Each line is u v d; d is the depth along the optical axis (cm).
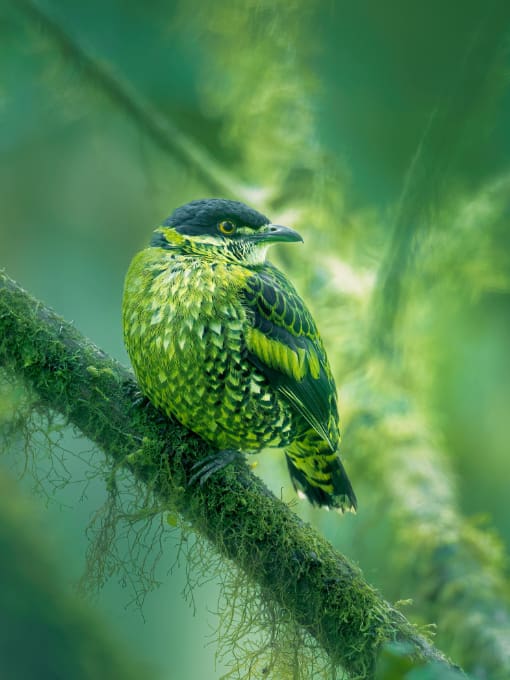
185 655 1067
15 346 719
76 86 1221
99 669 727
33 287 1459
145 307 809
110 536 727
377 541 1217
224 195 1258
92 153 1486
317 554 717
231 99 1257
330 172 1186
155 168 1260
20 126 1423
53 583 741
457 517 1166
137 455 728
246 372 822
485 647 1032
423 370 1291
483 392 1321
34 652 704
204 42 1241
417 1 1022
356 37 1072
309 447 910
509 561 1147
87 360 733
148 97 1352
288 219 1241
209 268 832
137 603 715
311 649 712
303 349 864
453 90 1021
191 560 721
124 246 1516
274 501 731
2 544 729
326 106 1138
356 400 1252
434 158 1014
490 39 957
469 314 1314
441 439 1283
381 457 1227
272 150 1247
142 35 1312
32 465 722
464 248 1191
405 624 711
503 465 1323
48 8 1213
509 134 1033
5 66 1287
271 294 849
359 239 1252
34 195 1488
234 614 718
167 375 799
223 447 846
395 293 1145
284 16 1138
